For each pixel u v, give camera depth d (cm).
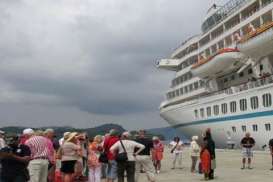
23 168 1252
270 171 2577
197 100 6078
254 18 4781
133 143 1681
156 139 2655
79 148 1453
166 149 7256
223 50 5100
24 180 1255
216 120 5484
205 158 2203
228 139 5228
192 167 2686
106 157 1831
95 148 1819
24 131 1566
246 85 4800
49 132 1575
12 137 1302
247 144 2786
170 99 7706
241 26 5100
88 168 1838
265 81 4431
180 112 6719
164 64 7581
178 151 2991
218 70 5512
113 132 1822
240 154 4347
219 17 5881
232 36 5331
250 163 3045
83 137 1858
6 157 1236
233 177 2272
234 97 5019
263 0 4709
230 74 5597
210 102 5656
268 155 3919
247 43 4584
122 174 1673
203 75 5966
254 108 4616
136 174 1892
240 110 4897
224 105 5288
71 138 1459
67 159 1438
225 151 4844
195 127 6188
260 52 4547
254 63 4831
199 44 6575
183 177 2364
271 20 4538
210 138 2233
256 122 4575
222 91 5341
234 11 5338
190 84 6856
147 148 1898
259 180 2089
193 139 2684
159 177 2370
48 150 1475
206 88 6172
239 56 4991
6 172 1238
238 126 4947
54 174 1638
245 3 5050
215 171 2623
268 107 4369
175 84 7525
